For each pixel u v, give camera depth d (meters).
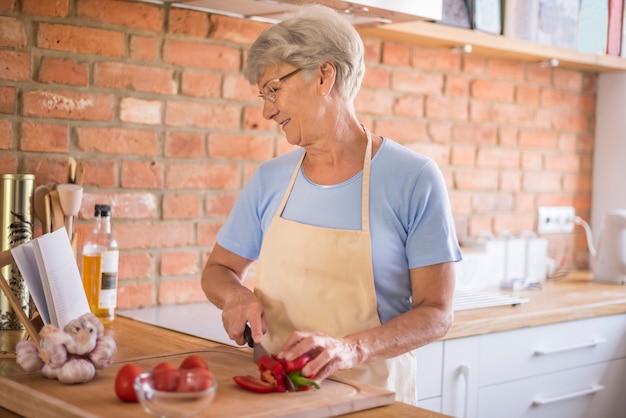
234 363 1.72
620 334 2.92
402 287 1.80
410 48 3.04
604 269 3.30
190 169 2.55
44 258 1.70
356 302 1.79
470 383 2.45
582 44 3.36
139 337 2.05
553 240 3.63
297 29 1.71
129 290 2.46
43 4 2.23
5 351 1.85
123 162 2.41
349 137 1.83
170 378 1.31
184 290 2.57
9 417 1.46
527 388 2.62
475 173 3.31
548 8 3.22
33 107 2.24
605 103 3.73
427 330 1.69
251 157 2.68
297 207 1.88
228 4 2.40
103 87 2.36
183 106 2.52
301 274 1.84
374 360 1.66
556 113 3.59
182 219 2.55
